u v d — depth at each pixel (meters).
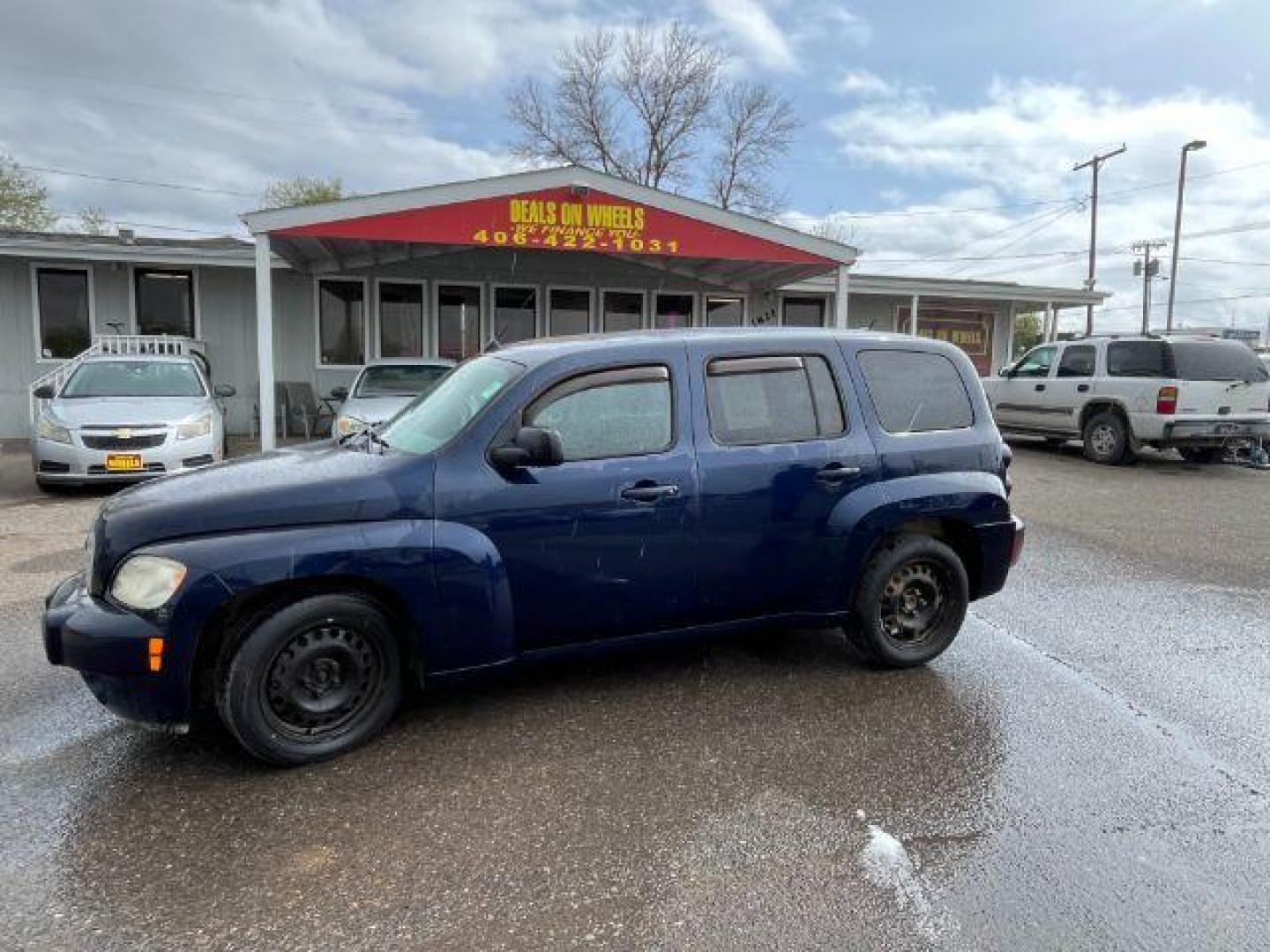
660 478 3.72
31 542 6.89
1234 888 2.62
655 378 3.82
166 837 2.83
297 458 3.77
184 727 3.16
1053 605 5.57
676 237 11.86
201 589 3.06
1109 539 7.55
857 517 4.07
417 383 10.82
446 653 3.48
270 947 2.32
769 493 3.91
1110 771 3.34
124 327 14.30
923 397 4.36
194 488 3.33
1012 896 2.56
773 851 2.79
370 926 2.41
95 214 41.62
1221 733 3.70
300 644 3.28
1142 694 4.11
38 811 2.98
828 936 2.38
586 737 3.58
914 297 17.61
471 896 2.55
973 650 4.69
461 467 3.48
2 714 3.74
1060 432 13.09
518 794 3.13
